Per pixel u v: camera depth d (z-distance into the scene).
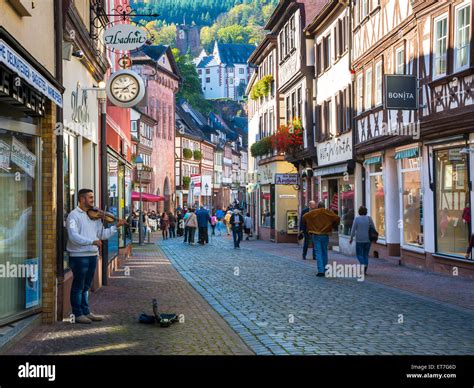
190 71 130.25
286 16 37.38
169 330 9.70
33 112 9.46
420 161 20.48
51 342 8.63
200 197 96.94
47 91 8.54
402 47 21.53
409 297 13.49
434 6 18.73
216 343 8.77
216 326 10.10
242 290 14.90
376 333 9.49
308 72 34.22
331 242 31.47
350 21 27.22
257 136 50.44
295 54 35.72
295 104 37.22
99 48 17.33
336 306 12.27
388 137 22.56
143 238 40.12
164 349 8.34
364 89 25.62
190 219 37.28
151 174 71.19
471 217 17.31
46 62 9.96
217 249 32.22
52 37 10.41
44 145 9.98
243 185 67.12
